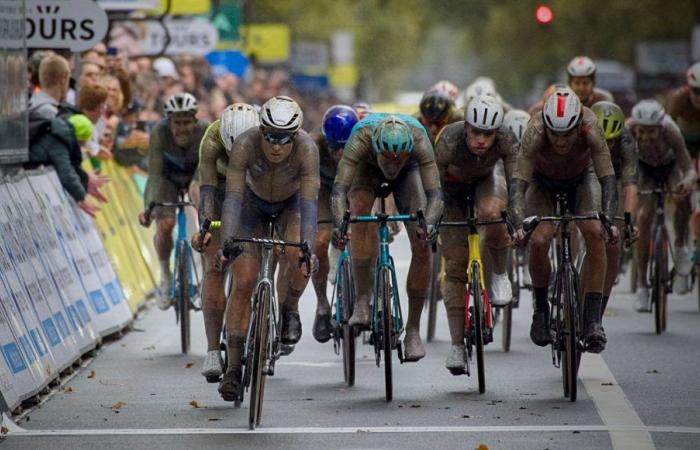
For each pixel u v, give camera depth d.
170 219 30.22
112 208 36.38
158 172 29.77
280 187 21.67
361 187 24.30
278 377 25.66
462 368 23.91
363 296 24.14
